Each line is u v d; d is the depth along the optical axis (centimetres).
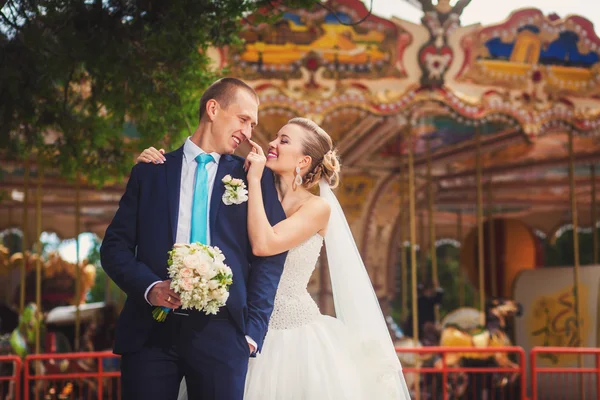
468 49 980
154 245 343
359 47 963
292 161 400
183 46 560
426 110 1118
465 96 988
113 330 1165
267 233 357
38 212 1123
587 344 1226
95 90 620
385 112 973
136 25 548
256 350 346
